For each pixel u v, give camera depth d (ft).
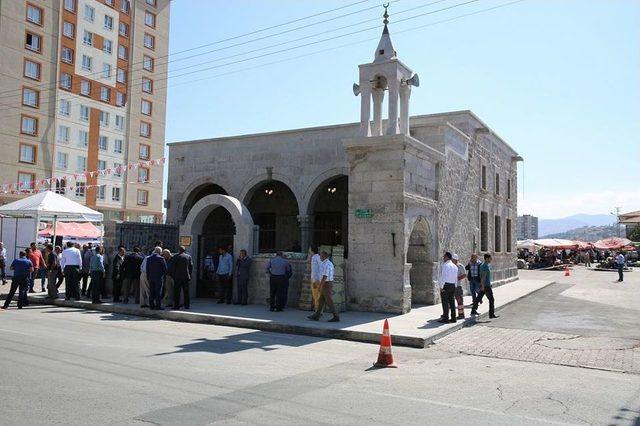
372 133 54.65
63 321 42.50
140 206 190.60
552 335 40.09
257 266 54.95
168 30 206.18
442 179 59.88
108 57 180.55
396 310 47.91
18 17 151.94
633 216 185.06
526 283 88.89
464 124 70.38
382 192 49.62
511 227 95.86
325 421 18.13
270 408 19.47
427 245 56.39
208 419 17.88
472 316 47.11
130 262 53.16
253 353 30.99
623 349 34.68
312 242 68.03
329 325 40.50
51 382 22.04
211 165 75.51
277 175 70.23
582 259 181.47
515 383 25.13
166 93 204.33
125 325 41.57
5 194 145.48
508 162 95.20
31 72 155.74
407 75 53.78
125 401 19.71
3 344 30.35
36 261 62.95
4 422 16.89
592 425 18.80
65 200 74.54
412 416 19.10
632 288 83.25
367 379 24.95
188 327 41.81
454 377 26.12
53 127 160.97
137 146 190.80
